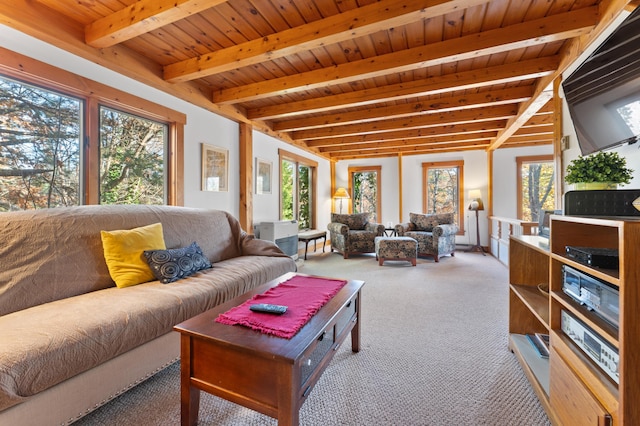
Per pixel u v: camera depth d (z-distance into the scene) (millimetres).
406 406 1365
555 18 2027
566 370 1125
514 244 1962
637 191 1194
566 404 1117
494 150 6039
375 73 2650
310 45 2209
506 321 2363
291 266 2816
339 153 6941
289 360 955
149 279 1940
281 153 5199
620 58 1317
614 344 869
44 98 2174
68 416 1133
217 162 3670
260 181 4637
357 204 7359
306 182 6453
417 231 5746
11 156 2018
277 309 1322
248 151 4082
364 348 1919
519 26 2125
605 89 1434
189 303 1667
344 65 2760
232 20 2137
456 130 4699
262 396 1027
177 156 3145
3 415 953
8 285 1452
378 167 7137
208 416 1308
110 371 1284
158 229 2213
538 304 1596
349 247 5379
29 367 1002
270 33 2297
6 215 1628
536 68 2604
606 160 1301
